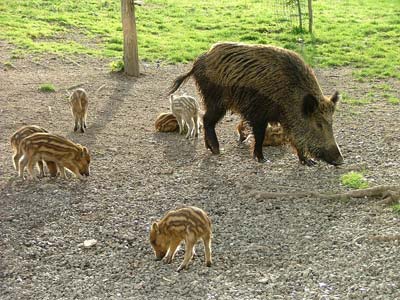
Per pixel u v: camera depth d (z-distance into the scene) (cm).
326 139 1021
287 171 1009
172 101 1190
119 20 2298
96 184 949
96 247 761
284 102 1027
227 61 1048
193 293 656
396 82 1591
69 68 1716
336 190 908
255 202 878
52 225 815
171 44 1986
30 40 1945
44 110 1345
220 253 739
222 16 2409
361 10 2528
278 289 658
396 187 874
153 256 740
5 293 665
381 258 714
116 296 656
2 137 1167
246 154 1094
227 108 1073
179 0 2709
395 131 1195
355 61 1797
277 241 765
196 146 1140
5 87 1507
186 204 877
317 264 708
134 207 870
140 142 1156
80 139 1163
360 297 638
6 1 2430
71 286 678
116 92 1503
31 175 952
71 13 2339
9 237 782
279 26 2220
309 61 1783
